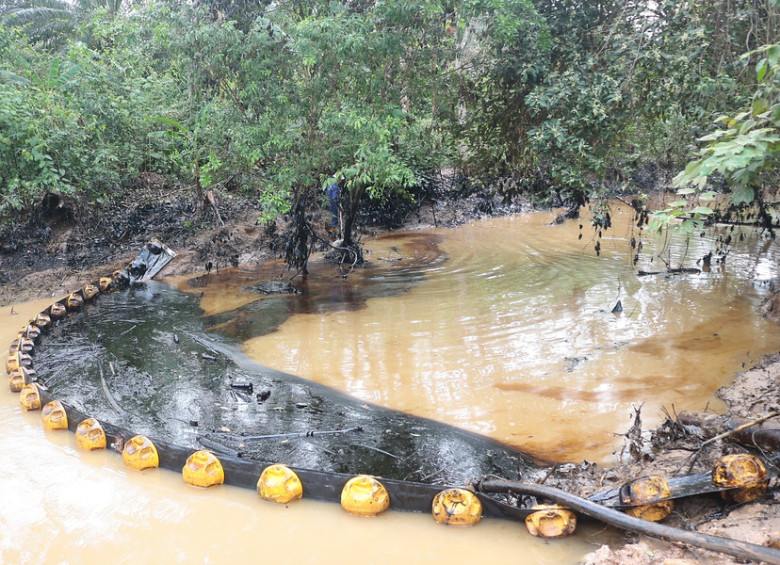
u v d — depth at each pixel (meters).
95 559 3.60
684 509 3.74
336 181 9.01
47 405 5.49
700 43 7.90
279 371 6.63
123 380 6.45
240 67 9.12
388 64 9.55
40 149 10.11
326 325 8.14
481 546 3.65
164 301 9.54
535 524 3.71
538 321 7.97
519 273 10.73
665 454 4.50
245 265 11.80
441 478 4.41
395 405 5.70
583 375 6.15
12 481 4.49
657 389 5.72
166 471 4.65
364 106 9.22
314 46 8.55
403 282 10.37
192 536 3.83
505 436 5.04
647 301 8.65
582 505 3.55
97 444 4.95
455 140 11.34
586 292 9.30
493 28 9.27
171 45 9.09
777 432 4.20
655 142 9.94
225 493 4.34
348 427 5.28
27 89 11.34
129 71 12.54
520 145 10.28
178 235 12.12
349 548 3.68
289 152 9.80
